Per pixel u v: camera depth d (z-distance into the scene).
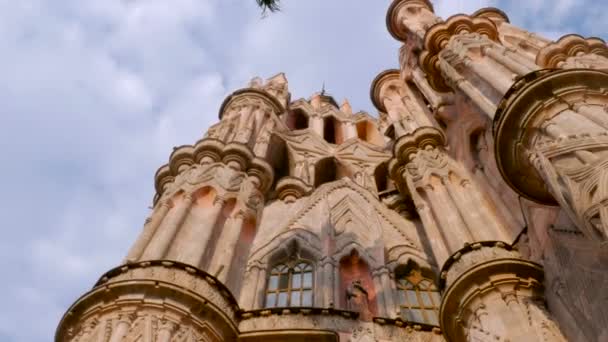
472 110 24.14
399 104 35.97
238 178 23.66
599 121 12.98
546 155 13.04
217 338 15.34
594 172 11.62
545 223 16.08
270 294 20.09
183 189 21.89
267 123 31.92
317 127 37.19
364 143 33.25
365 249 21.94
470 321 14.94
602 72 14.29
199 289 15.95
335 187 26.83
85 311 15.16
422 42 28.34
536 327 13.74
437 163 24.25
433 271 21.53
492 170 21.58
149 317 14.58
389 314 18.25
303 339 16.05
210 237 19.73
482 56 21.33
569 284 14.01
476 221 19.91
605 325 12.24
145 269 16.03
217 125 29.09
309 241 22.50
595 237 11.06
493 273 15.13
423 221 21.84
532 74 14.94
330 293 19.19
